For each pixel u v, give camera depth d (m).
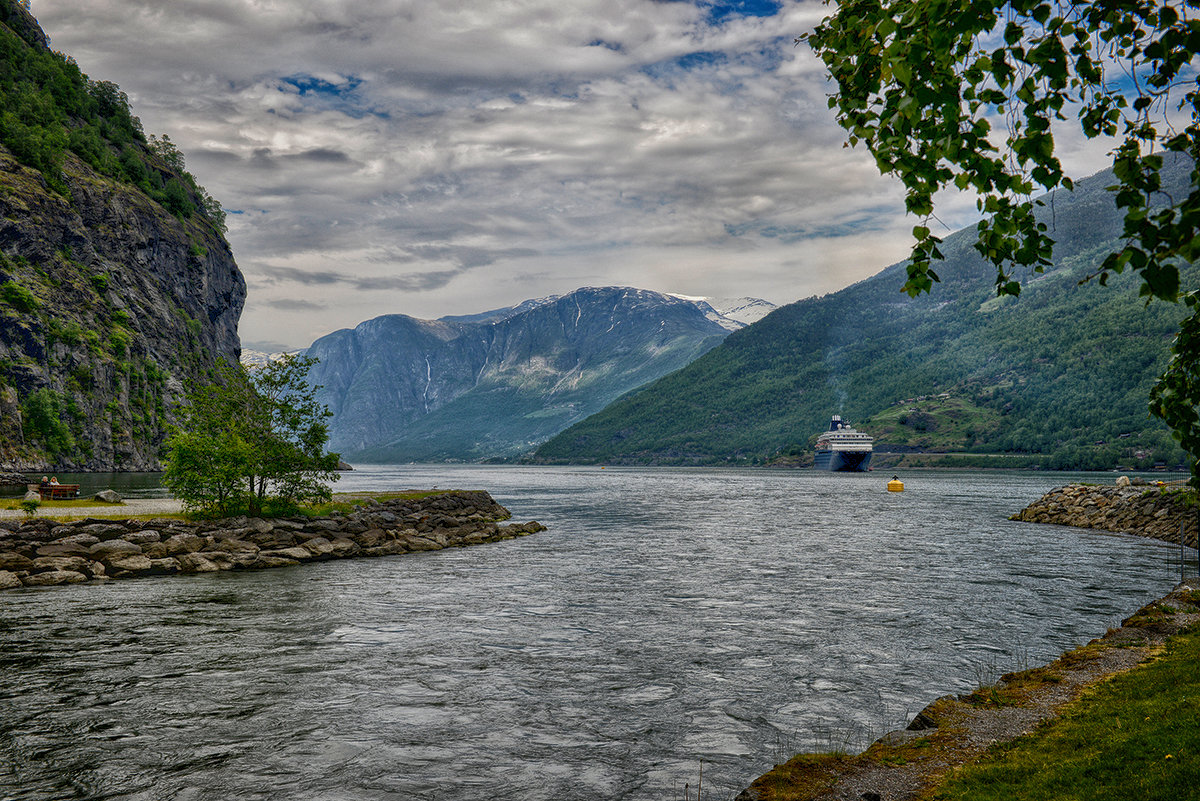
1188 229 4.35
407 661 19.67
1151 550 45.09
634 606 27.44
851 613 26.12
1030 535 54.47
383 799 11.62
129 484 97.19
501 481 189.25
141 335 174.38
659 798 11.76
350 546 42.81
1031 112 5.36
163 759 13.06
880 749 12.52
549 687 17.50
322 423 47.16
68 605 27.17
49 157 177.38
